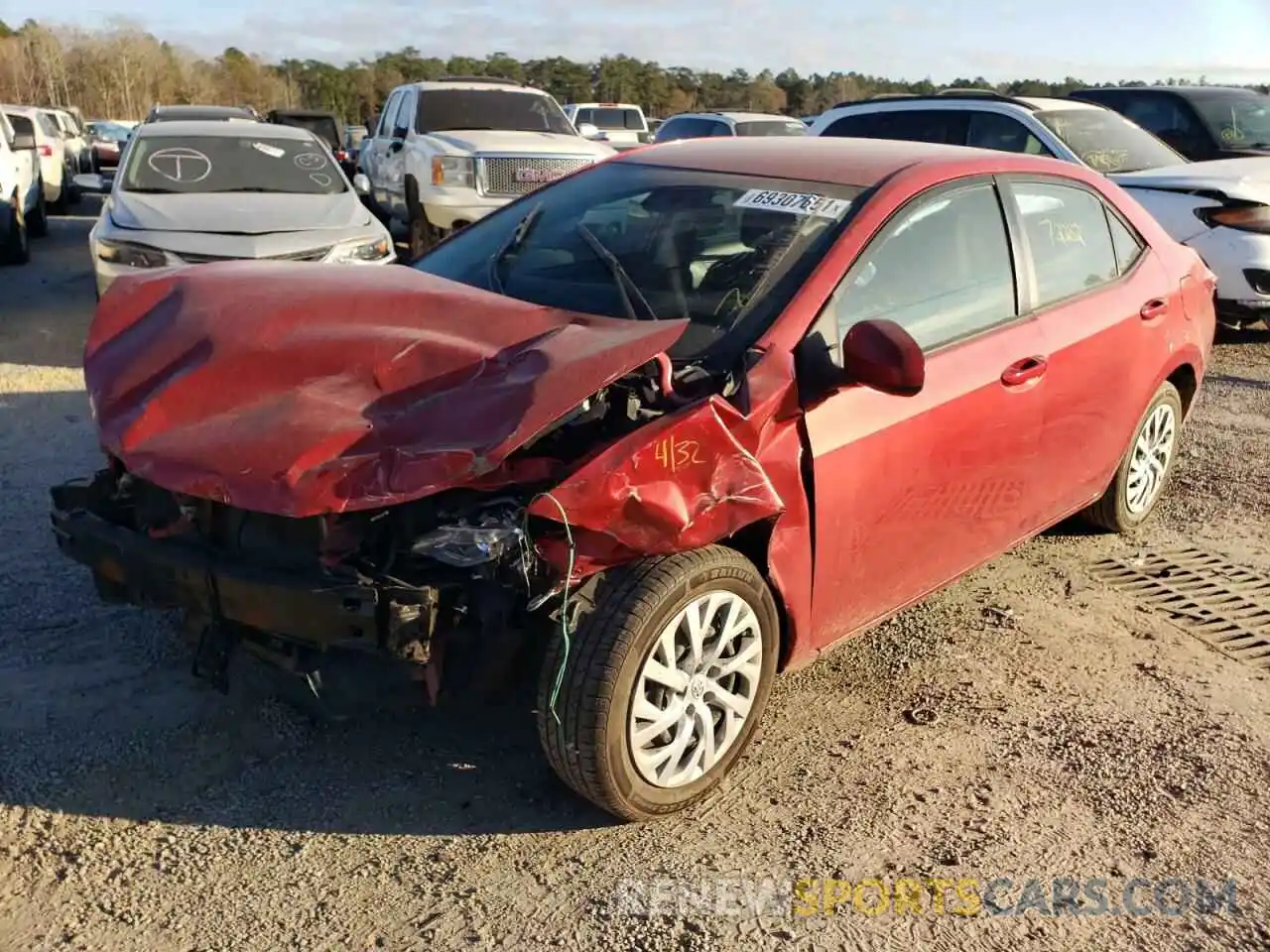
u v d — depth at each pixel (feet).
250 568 9.57
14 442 19.67
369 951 8.67
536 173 36.73
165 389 10.18
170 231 26.12
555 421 8.98
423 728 11.65
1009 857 10.03
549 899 9.29
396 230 46.32
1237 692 13.03
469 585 9.44
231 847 9.77
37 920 8.80
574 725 9.53
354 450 9.17
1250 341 31.63
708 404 9.64
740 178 13.29
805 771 11.22
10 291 36.32
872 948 8.92
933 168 12.94
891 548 11.98
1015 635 14.26
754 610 10.56
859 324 10.26
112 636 13.03
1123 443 15.97
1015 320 13.35
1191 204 28.94
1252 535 17.75
